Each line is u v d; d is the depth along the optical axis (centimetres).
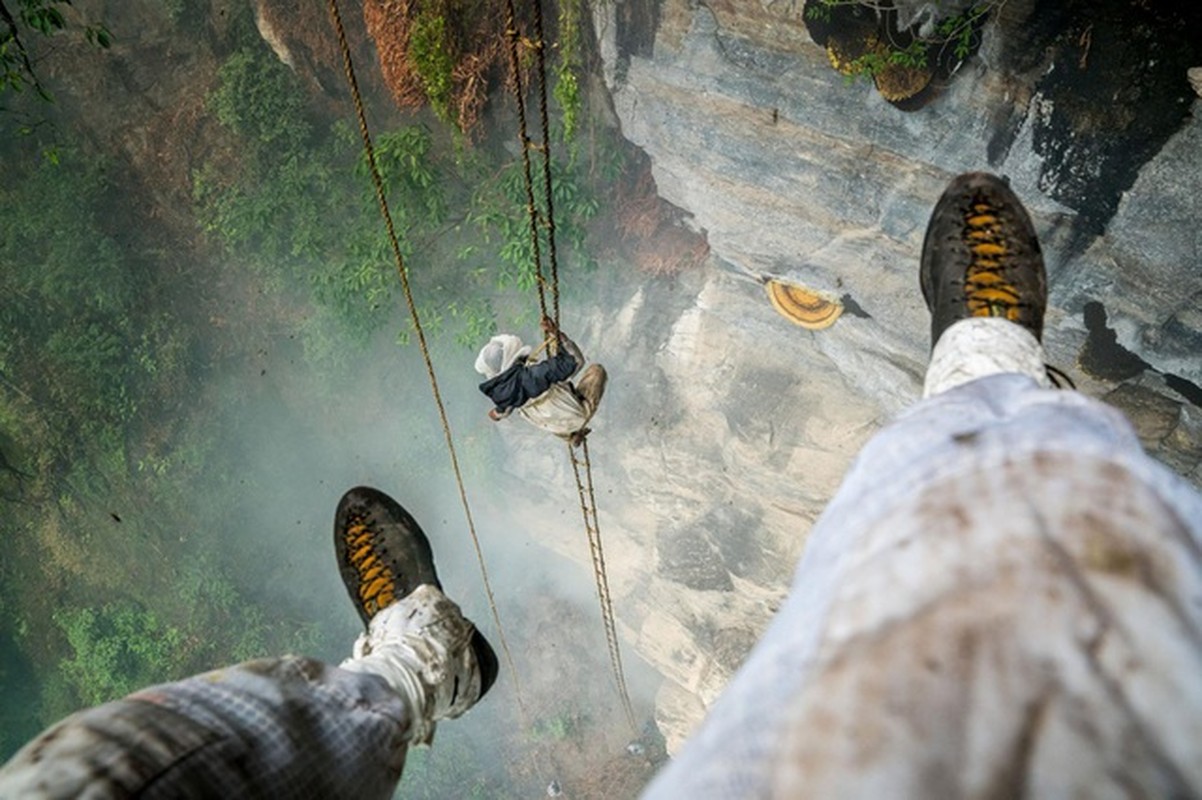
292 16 2166
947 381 229
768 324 1906
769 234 1631
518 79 563
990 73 1165
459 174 1994
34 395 2816
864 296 1603
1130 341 1302
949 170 1303
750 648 2300
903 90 1228
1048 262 1287
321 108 2398
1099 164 1140
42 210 2672
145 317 2802
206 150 2597
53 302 2778
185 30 2659
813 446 1981
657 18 1449
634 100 1614
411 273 2027
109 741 123
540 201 1755
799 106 1388
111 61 2677
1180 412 1370
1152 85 1041
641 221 1925
